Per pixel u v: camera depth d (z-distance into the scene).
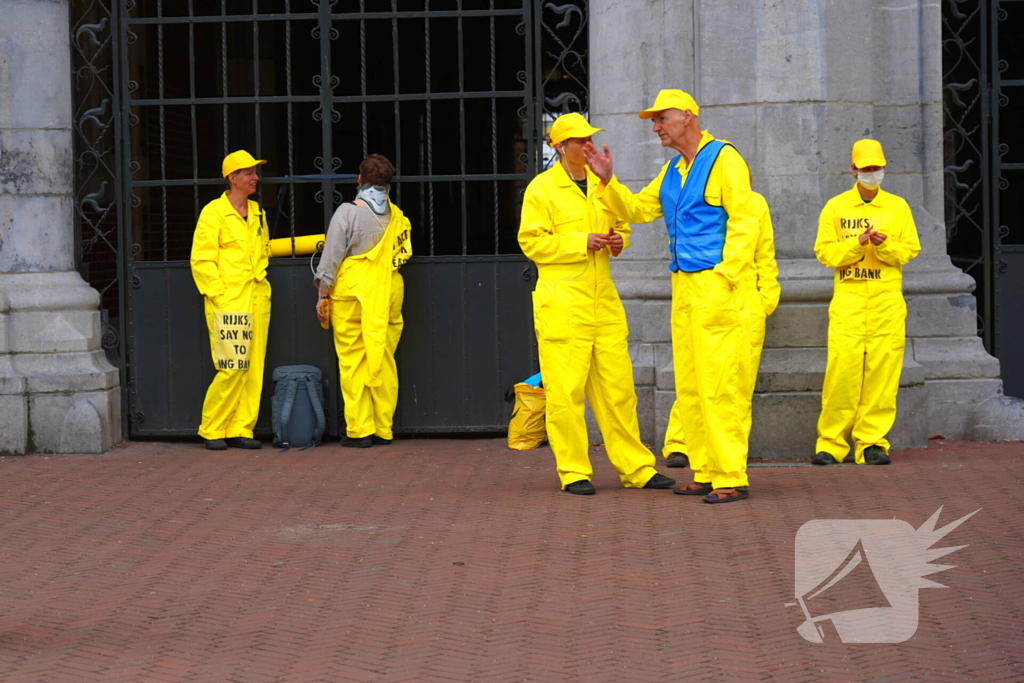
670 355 9.26
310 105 17.14
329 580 5.88
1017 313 9.75
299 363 9.73
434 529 6.79
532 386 9.30
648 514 6.96
